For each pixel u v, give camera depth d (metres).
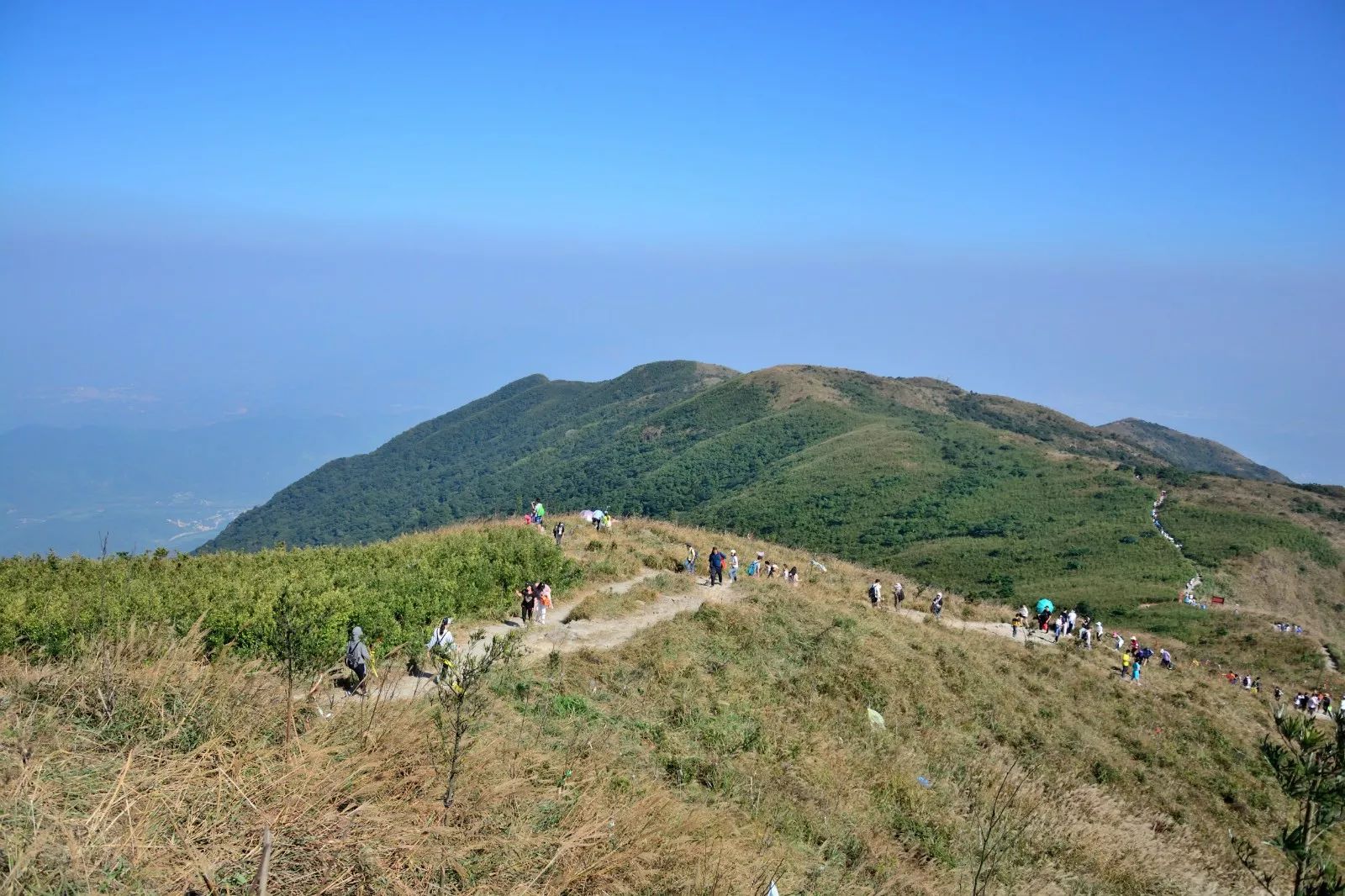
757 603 26.67
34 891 5.25
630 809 9.74
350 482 179.25
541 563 27.50
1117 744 23.78
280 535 145.50
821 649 22.98
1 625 13.81
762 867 9.87
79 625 13.49
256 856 6.34
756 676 20.17
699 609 24.78
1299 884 5.80
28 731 7.19
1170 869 15.77
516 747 10.69
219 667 10.28
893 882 11.39
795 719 18.08
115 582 19.73
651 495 121.38
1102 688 28.44
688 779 13.05
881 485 105.00
